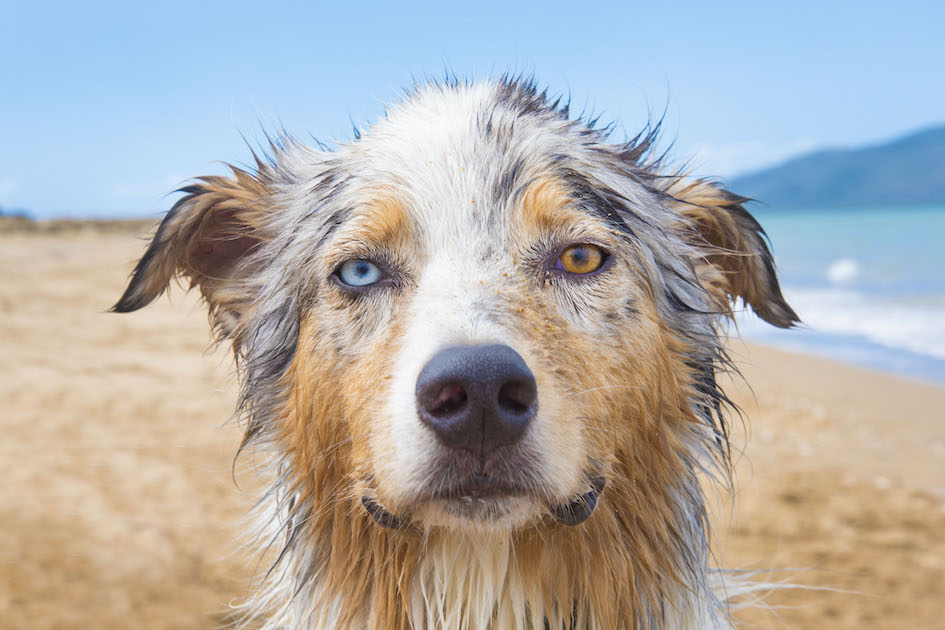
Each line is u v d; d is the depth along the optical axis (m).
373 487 0.35
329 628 0.39
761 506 0.88
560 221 0.37
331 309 0.37
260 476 0.44
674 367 0.40
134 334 1.71
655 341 0.38
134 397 1.15
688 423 0.41
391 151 0.39
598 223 0.37
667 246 0.41
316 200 0.41
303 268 0.39
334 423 0.37
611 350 0.37
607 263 0.37
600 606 0.37
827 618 0.65
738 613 0.64
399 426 0.33
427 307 0.34
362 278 0.37
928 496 0.94
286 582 0.42
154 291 0.42
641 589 0.39
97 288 2.44
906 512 0.88
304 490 0.39
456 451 0.33
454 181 0.37
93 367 1.34
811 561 0.75
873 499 0.91
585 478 0.35
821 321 2.64
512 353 0.32
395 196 0.37
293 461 0.40
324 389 0.37
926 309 2.78
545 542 0.37
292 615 0.41
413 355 0.33
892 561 0.75
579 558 0.37
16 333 1.61
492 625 0.39
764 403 1.48
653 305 0.39
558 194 0.37
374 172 0.39
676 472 0.39
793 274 3.94
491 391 0.32
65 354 1.44
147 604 0.58
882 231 7.55
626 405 0.37
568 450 0.34
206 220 0.43
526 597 0.38
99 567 0.62
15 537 0.65
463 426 0.32
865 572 0.73
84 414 1.05
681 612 0.40
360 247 0.37
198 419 1.06
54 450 0.89
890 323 2.55
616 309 0.37
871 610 0.66
